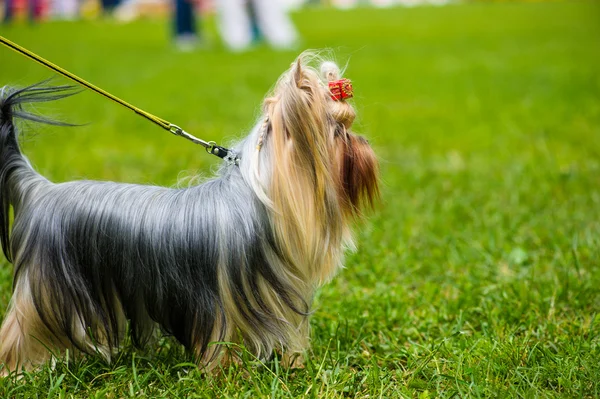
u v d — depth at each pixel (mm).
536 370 3533
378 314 4414
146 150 8672
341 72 3621
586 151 8078
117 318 3566
